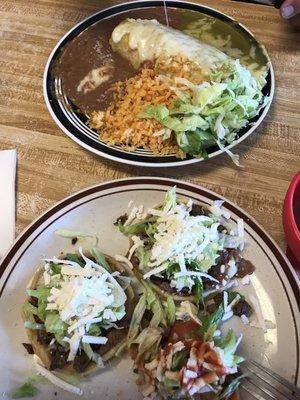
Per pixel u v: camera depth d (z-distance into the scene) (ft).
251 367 0.89
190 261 1.01
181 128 1.22
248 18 1.66
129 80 1.42
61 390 0.91
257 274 1.02
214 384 0.84
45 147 1.32
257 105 1.33
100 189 1.14
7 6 1.72
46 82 1.41
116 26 1.60
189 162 1.22
